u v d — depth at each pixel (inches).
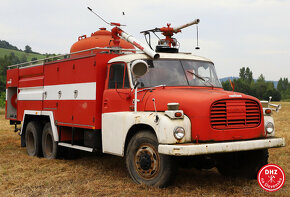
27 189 222.2
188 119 207.5
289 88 5482.3
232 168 254.2
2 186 227.6
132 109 238.1
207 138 203.9
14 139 475.8
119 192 209.2
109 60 275.9
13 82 422.3
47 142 345.4
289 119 848.3
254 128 218.7
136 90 228.5
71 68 305.3
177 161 210.1
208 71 264.1
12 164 303.6
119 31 297.7
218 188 218.5
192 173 265.0
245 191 210.8
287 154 326.6
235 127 211.8
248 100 218.7
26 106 388.8
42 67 355.9
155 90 234.2
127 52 291.9
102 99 269.9
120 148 239.1
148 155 216.7
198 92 221.3
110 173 262.7
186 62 257.9
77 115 293.7
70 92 305.4
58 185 231.0
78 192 211.6
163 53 261.7
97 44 331.3
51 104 337.4
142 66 221.1
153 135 214.4
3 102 1497.3
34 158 339.6
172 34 296.7
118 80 257.0
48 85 344.5
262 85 4744.1
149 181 215.5
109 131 252.8
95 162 310.7
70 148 326.3
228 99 211.3
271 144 217.8
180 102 213.2
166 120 201.0
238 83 4079.7
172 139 198.2
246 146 207.3
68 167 289.9
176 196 198.4
